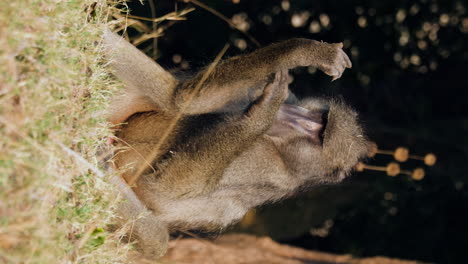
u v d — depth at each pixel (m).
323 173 6.50
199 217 5.92
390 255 13.38
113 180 5.11
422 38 15.08
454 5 14.77
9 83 3.20
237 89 5.60
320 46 5.57
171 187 5.64
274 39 14.26
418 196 13.56
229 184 5.92
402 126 15.66
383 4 14.50
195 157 5.59
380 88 15.64
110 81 4.69
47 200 3.40
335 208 12.97
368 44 14.87
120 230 4.72
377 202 13.40
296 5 14.26
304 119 6.41
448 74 16.08
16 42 3.29
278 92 5.59
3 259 3.03
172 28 12.98
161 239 5.75
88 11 4.42
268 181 6.15
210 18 13.45
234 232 11.20
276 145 6.21
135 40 7.41
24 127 3.28
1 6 3.20
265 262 9.73
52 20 3.67
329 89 7.66
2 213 3.05
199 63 6.48
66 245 3.69
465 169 14.23
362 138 6.71
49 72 3.54
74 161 3.84
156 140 5.78
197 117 5.82
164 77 5.71
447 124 15.93
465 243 13.32
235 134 5.56
